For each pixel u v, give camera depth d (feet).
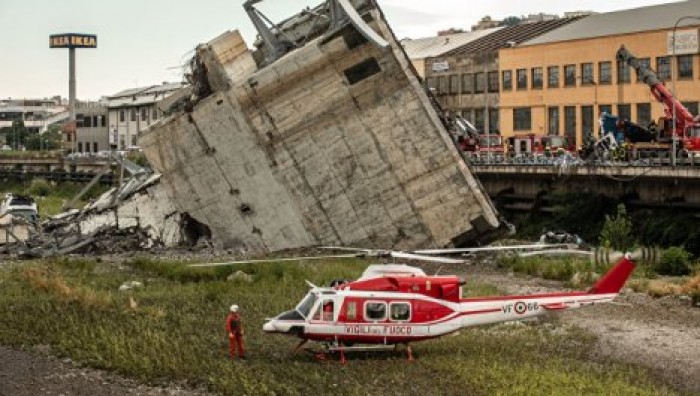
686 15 268.41
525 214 245.24
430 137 200.13
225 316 131.34
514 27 366.84
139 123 489.26
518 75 315.58
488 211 200.95
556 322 127.03
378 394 92.32
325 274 168.45
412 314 105.81
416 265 189.06
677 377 101.76
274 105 203.51
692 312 135.23
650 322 128.77
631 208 214.90
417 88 198.80
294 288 155.63
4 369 103.09
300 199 208.03
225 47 207.62
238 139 208.54
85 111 547.08
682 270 171.53
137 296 148.36
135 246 221.66
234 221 215.10
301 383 96.02
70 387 96.43
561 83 296.92
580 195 224.94
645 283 155.22
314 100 201.46
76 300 140.46
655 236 202.28
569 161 231.50
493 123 329.52
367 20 195.62
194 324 125.08
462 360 105.40
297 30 210.18
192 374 99.66
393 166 202.08
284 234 211.61
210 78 208.64
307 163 205.87
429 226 203.10
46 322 124.47
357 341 105.50
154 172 231.71
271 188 209.56
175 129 214.07
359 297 105.40
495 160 256.11
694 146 217.97
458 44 364.17
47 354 109.70
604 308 138.21
